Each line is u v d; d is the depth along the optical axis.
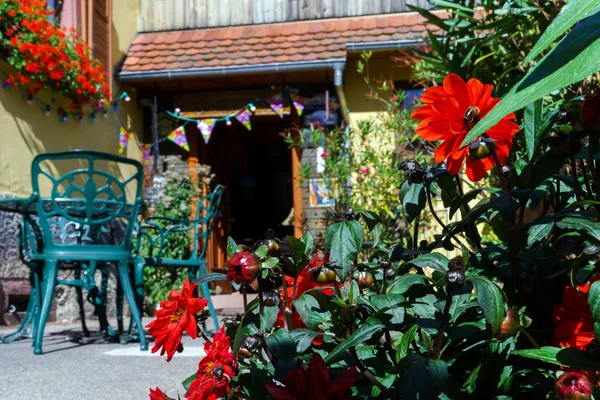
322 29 7.53
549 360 0.84
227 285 8.36
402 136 5.50
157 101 8.09
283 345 0.97
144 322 6.10
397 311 1.05
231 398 1.12
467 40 2.98
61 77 5.84
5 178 5.44
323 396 0.92
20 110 5.69
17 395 2.52
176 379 2.86
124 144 7.61
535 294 1.12
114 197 3.92
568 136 1.01
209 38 7.79
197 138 8.12
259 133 9.32
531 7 2.43
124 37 7.79
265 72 7.14
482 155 0.97
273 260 1.03
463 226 1.14
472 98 0.99
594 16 0.66
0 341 4.41
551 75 0.64
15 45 5.29
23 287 5.57
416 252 1.16
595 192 1.15
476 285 0.86
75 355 3.66
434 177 1.17
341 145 6.08
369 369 1.04
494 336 0.87
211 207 4.86
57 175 6.25
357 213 1.20
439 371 0.85
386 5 7.66
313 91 7.63
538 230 0.96
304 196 7.65
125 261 3.97
